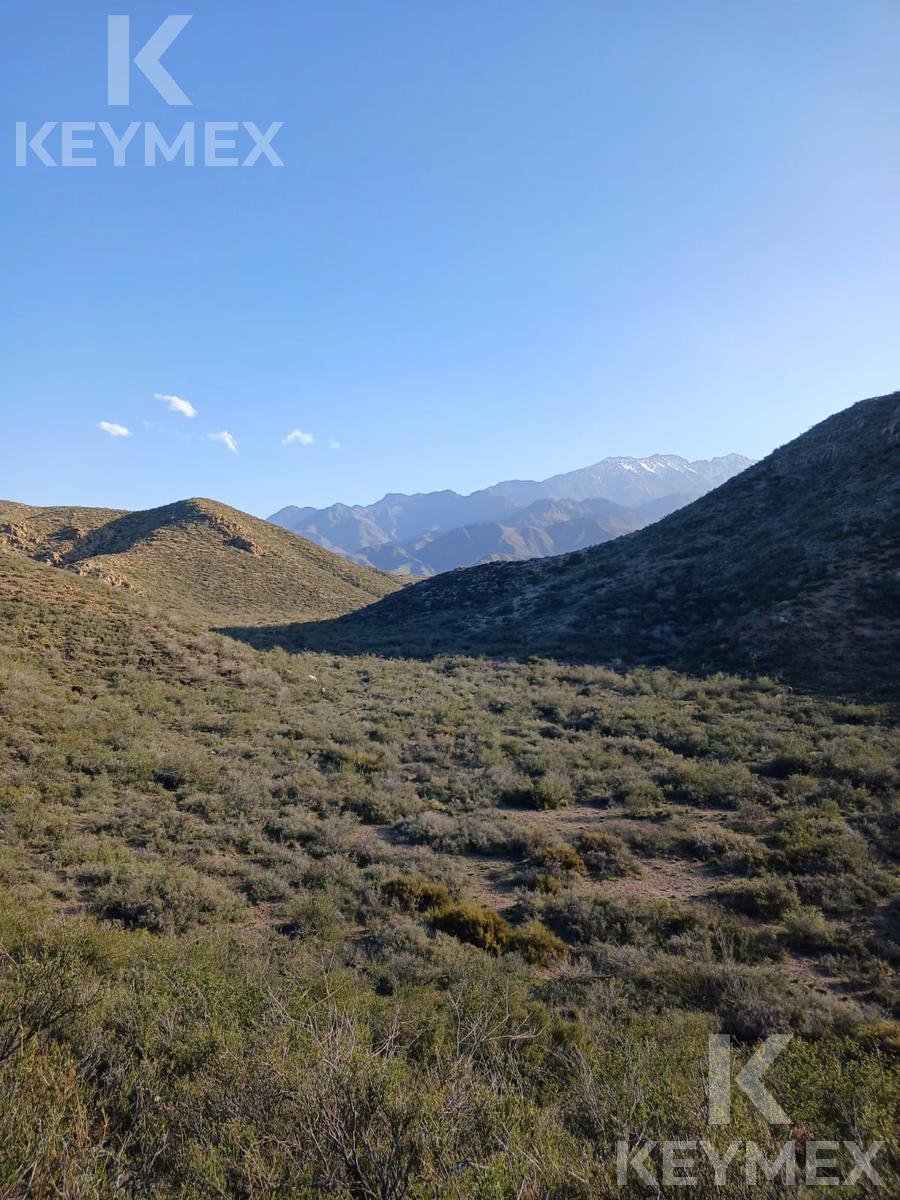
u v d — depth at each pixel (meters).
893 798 15.87
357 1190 3.76
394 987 8.20
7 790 14.30
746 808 15.96
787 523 47.19
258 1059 4.81
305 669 34.34
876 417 54.72
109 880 11.05
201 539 92.06
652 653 37.72
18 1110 4.00
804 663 29.73
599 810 16.89
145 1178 3.90
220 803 15.39
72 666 25.38
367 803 16.38
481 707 28.14
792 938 10.20
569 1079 5.69
